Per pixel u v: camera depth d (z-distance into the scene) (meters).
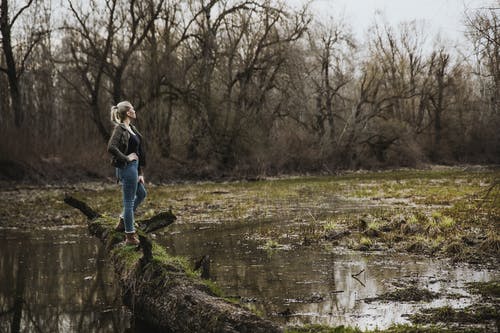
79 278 9.11
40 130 34.91
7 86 36.03
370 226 12.42
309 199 21.45
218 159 35.50
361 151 45.38
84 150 32.88
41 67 35.84
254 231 13.48
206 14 34.03
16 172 29.72
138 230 6.84
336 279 8.26
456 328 5.73
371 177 35.44
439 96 53.19
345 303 6.95
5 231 14.73
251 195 23.62
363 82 46.06
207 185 30.19
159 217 8.66
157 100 33.44
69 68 34.38
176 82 33.72
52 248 11.93
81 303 7.67
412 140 47.22
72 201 9.96
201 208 18.94
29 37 34.75
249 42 36.09
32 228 15.16
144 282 6.56
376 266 9.09
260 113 36.97
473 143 50.25
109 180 31.39
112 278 9.05
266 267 9.23
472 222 12.89
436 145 52.41
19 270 9.78
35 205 20.55
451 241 10.62
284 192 24.83
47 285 8.70
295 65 36.25
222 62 35.19
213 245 11.59
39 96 37.62
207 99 34.34
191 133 34.94
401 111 55.91
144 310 6.59
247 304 7.00
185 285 6.07
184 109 34.84
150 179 32.06
